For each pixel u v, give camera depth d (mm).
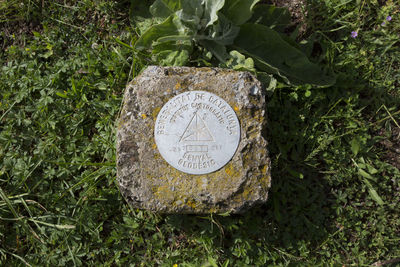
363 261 630
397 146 677
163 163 563
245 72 584
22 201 636
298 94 668
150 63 672
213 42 654
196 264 622
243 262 626
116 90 682
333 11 700
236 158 562
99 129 664
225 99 575
